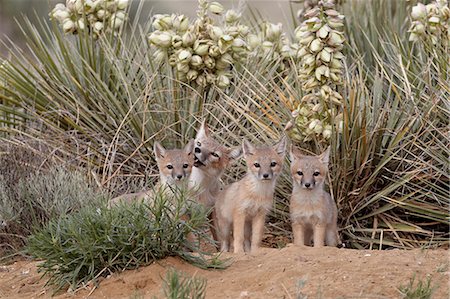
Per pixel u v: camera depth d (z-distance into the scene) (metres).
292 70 13.47
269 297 8.16
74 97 13.53
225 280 8.78
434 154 11.94
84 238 9.02
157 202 9.33
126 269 9.13
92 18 14.31
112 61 13.60
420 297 7.93
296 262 9.10
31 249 9.34
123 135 13.23
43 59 14.06
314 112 11.86
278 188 12.19
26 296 9.04
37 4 24.44
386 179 12.15
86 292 8.90
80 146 13.22
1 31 24.23
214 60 13.15
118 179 12.66
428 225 12.18
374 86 12.46
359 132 11.70
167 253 9.25
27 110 13.73
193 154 11.23
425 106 12.11
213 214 11.45
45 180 11.73
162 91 13.23
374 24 14.71
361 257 9.30
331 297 8.06
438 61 12.77
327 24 11.74
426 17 13.41
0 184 11.69
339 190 11.98
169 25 13.37
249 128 12.95
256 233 11.03
